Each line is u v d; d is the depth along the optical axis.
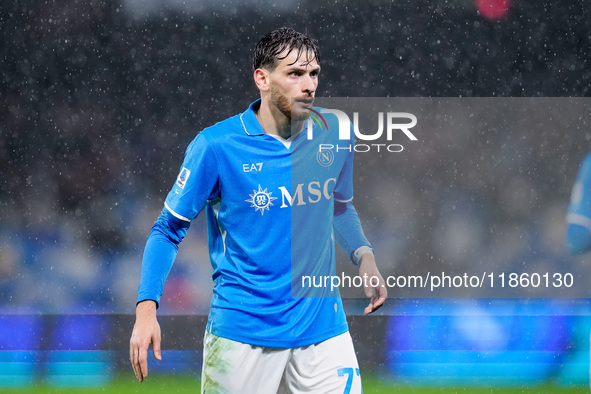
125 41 43.62
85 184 40.69
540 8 40.56
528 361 23.50
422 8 41.56
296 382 9.95
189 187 9.73
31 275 36.28
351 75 41.91
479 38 41.44
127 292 36.00
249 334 9.71
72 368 24.16
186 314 30.92
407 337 25.81
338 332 10.04
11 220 39.12
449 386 21.23
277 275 9.80
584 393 20.36
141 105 42.88
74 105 42.62
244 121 9.98
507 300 25.31
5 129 42.00
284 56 9.80
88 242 38.44
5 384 22.09
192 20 43.53
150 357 25.39
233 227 9.91
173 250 9.77
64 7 42.94
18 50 43.41
